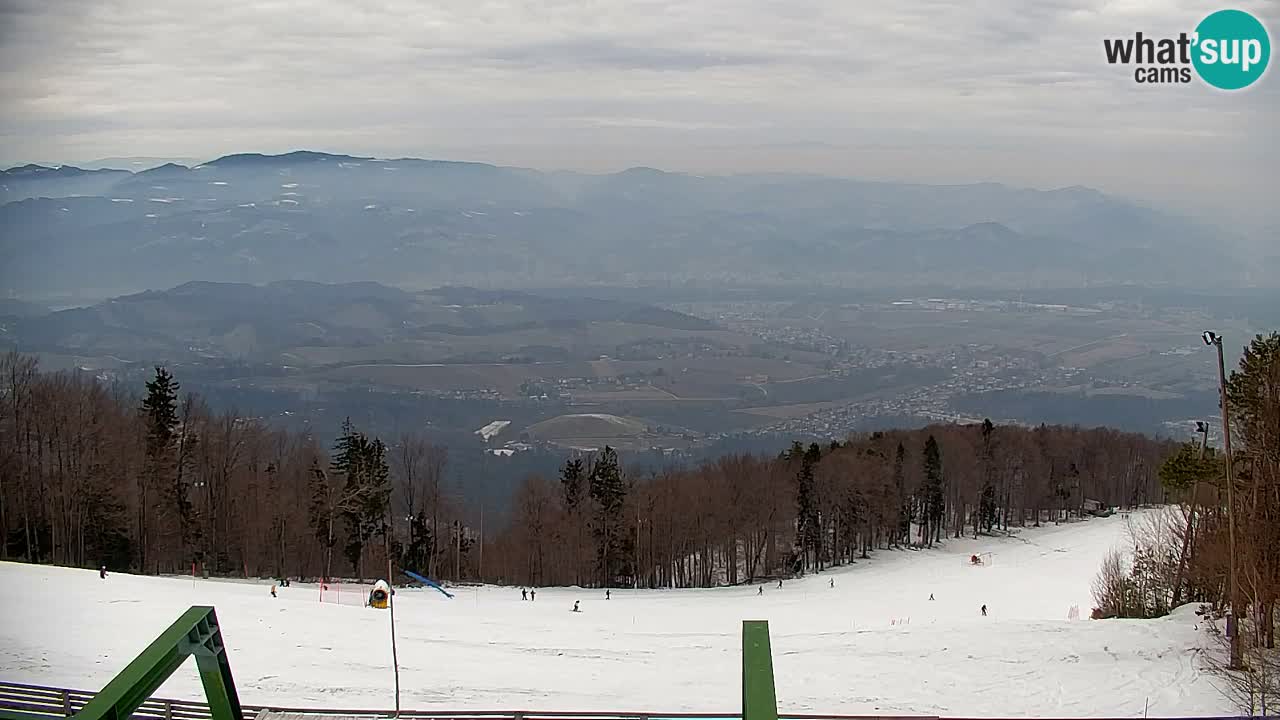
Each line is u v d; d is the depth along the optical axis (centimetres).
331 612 6006
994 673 4316
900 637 5194
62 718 2155
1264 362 4469
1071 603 7606
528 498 10988
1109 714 3619
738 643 5469
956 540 12106
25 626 4906
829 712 3769
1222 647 4291
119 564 8750
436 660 4750
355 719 2983
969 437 13250
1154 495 14038
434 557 10212
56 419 8825
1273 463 4272
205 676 1959
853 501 11150
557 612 7025
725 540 11019
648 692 4116
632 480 11300
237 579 8538
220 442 9738
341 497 9344
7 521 8562
